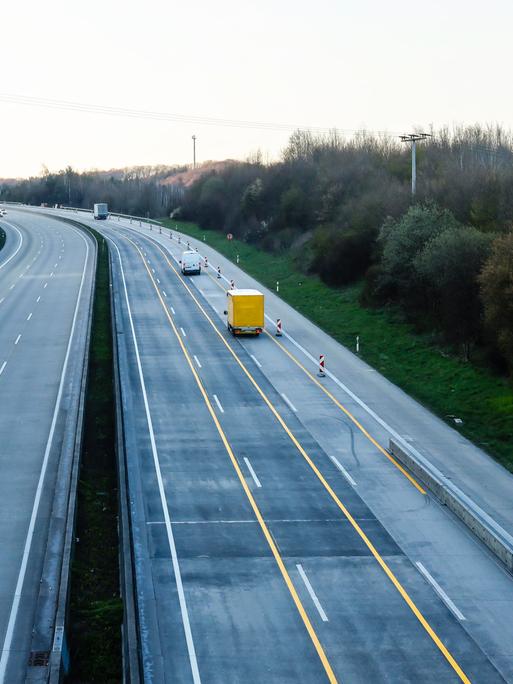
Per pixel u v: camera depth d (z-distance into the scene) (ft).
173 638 63.62
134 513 88.07
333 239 250.57
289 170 387.96
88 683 58.95
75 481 93.15
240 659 60.64
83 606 69.21
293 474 99.86
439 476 96.27
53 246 355.56
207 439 112.78
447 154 321.73
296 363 157.28
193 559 77.15
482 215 199.52
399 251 188.03
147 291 239.09
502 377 141.38
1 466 101.14
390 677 57.98
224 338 178.81
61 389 136.77
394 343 172.14
